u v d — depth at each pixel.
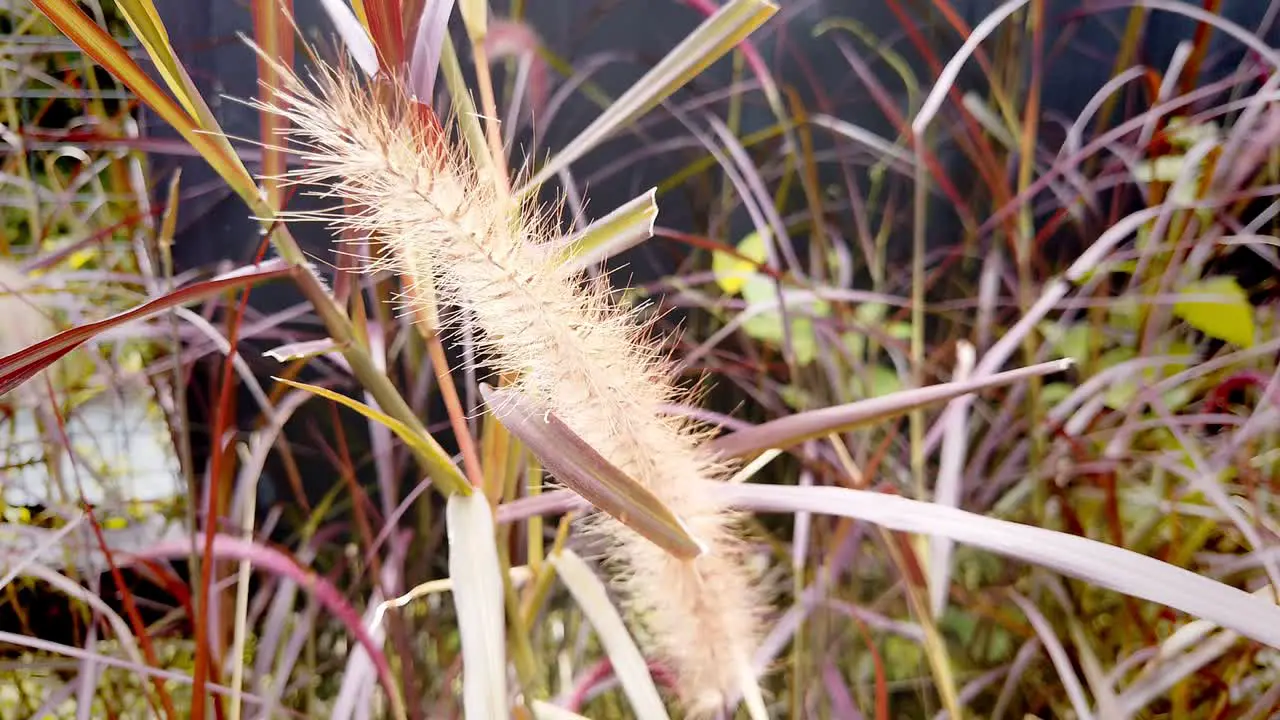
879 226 0.76
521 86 0.45
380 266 0.33
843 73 0.77
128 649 0.42
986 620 0.53
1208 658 0.42
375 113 0.31
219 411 0.36
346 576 0.66
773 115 0.77
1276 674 0.45
